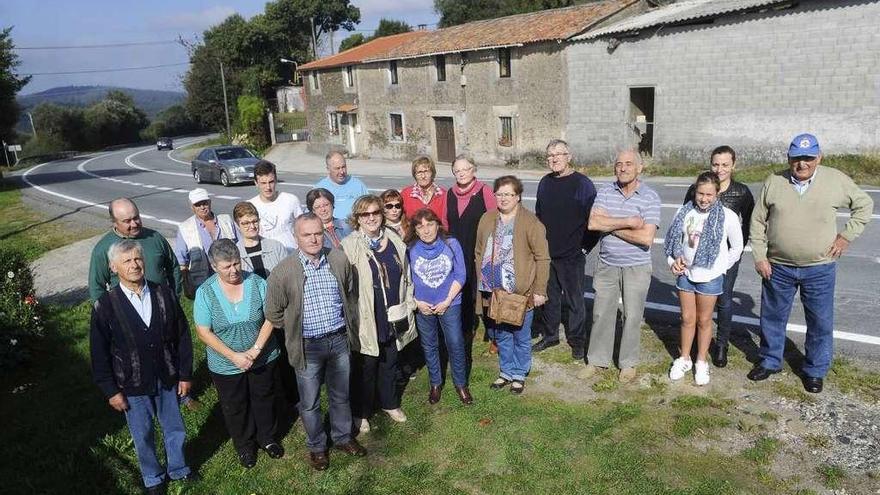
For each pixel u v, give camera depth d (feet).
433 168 18.42
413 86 89.04
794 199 14.30
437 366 15.98
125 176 93.86
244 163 69.10
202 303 13.38
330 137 111.45
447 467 13.44
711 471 12.37
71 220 53.36
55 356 21.66
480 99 78.33
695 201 15.24
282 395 15.78
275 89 200.85
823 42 49.67
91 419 17.07
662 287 23.31
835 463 12.29
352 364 14.97
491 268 15.87
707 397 14.99
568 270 17.17
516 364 16.07
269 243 15.94
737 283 22.95
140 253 12.69
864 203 13.80
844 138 50.26
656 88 59.82
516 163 75.46
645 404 14.99
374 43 109.60
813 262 14.25
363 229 14.46
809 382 14.88
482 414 15.21
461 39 80.89
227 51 196.44
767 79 53.11
